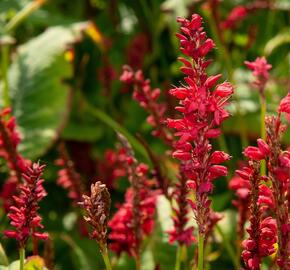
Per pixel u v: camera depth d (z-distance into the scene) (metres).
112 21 1.57
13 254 1.16
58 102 1.34
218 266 1.02
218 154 0.68
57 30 1.44
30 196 0.73
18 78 1.39
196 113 0.67
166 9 1.44
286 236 0.67
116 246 0.85
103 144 1.49
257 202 0.70
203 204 0.69
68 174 1.00
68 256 1.19
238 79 1.46
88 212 0.71
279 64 1.54
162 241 0.94
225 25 1.22
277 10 1.63
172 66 1.53
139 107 1.52
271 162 0.66
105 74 1.35
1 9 1.47
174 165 1.03
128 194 0.86
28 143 1.28
